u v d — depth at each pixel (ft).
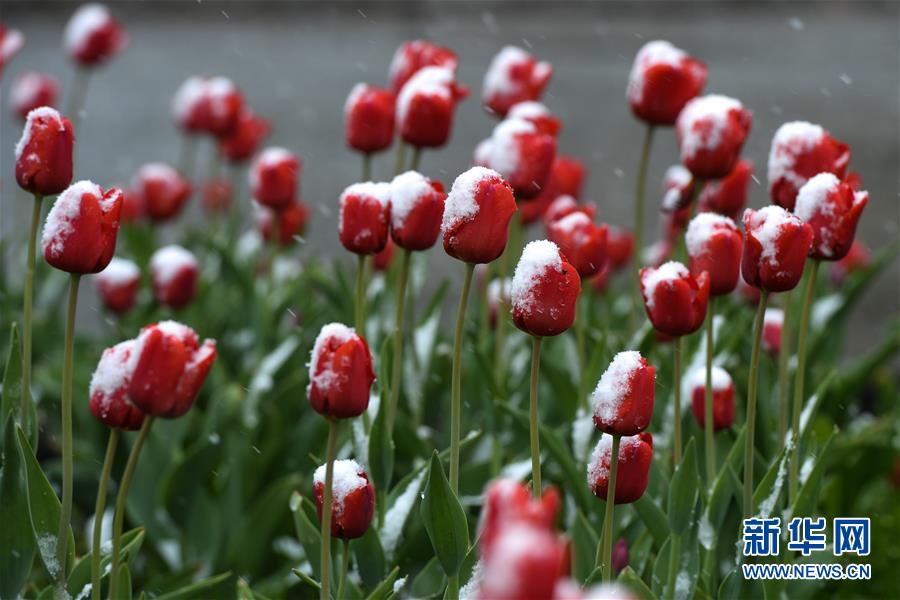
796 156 8.45
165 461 9.49
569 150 26.50
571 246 8.75
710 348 8.41
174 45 36.60
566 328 7.73
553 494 6.55
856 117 29.07
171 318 10.47
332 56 35.29
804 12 41.68
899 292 19.88
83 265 7.84
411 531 8.63
